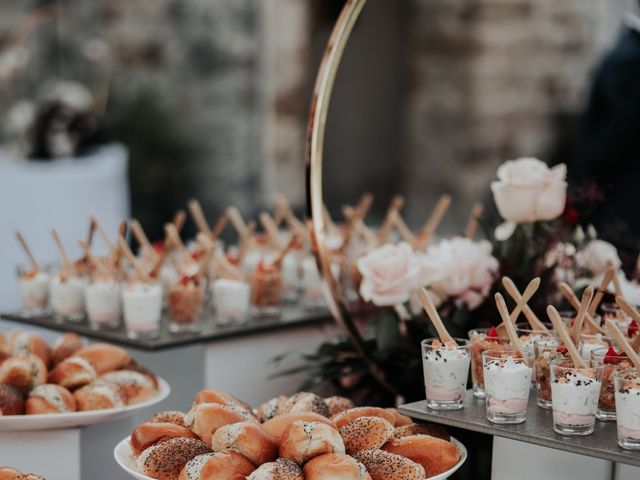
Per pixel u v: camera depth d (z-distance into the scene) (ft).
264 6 18.48
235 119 18.49
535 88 19.56
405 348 6.33
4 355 6.43
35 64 17.89
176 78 18.29
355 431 4.85
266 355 7.95
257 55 18.54
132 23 18.31
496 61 19.54
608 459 4.32
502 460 4.90
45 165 12.65
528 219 6.37
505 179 6.40
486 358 4.81
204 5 18.26
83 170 12.17
